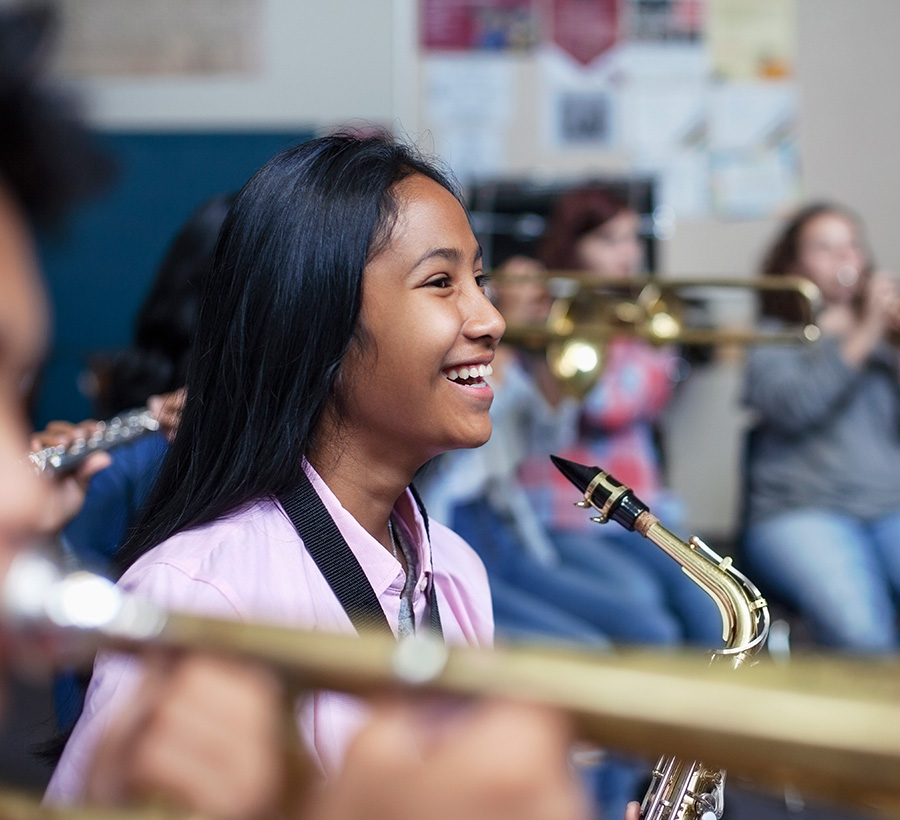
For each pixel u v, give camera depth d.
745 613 1.03
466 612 1.07
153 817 0.31
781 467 2.76
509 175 3.53
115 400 1.73
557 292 2.63
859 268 2.88
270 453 0.87
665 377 2.91
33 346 0.28
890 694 0.28
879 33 3.48
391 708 0.30
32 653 0.29
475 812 0.28
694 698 0.29
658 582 2.65
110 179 0.29
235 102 3.56
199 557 0.82
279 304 0.88
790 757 0.28
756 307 2.91
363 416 0.89
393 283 0.87
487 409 0.91
